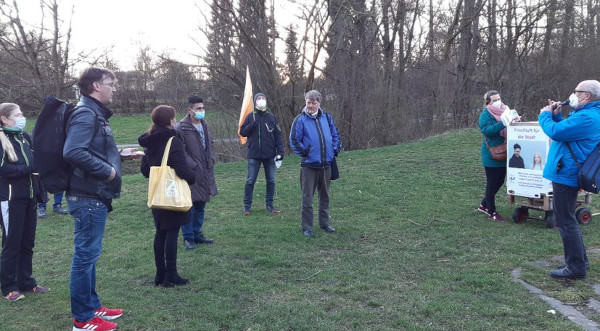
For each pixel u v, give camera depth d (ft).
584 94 15.58
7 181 15.23
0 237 24.29
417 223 24.31
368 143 65.87
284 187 34.68
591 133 15.42
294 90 59.16
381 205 28.37
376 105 66.69
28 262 15.93
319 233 22.77
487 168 24.29
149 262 18.99
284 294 15.48
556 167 16.02
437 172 37.22
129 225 25.77
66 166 12.40
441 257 19.08
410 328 12.77
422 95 74.02
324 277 16.92
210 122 61.00
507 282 15.88
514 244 20.18
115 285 16.55
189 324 13.34
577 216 23.07
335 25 62.69
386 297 14.99
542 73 85.76
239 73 58.54
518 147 23.12
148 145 15.71
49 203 32.65
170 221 15.85
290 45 59.16
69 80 72.59
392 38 72.79
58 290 16.19
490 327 12.71
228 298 15.15
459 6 73.10
